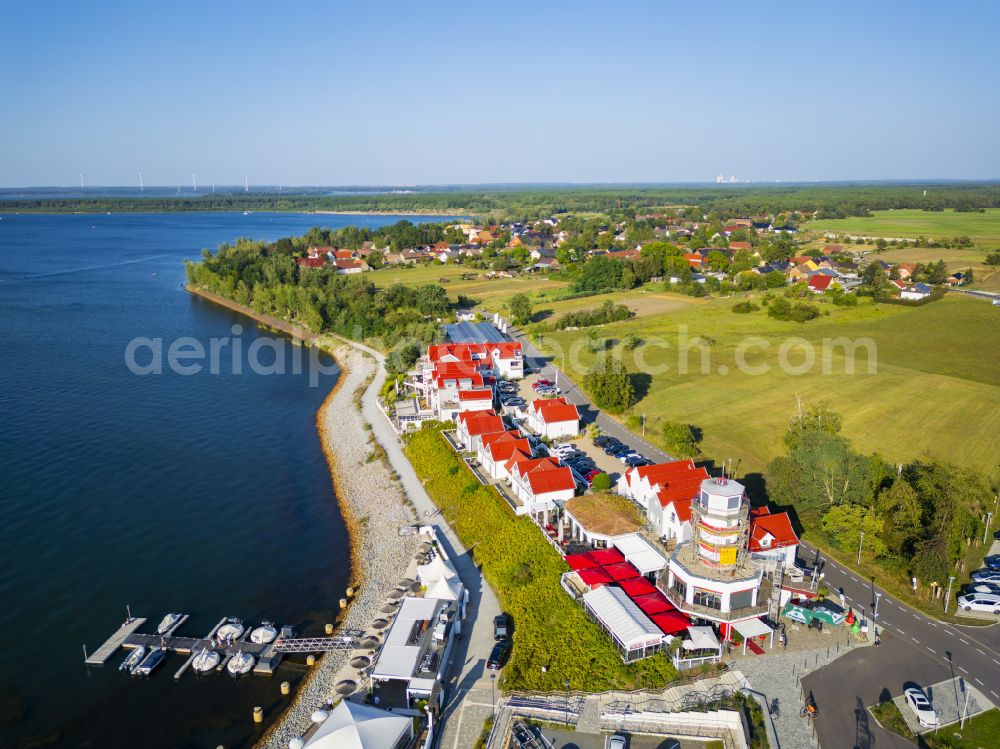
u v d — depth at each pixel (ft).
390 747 168.04
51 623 234.38
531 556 252.21
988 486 285.23
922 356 488.44
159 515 308.40
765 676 188.85
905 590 227.40
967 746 164.14
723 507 201.98
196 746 185.57
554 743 171.94
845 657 196.34
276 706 199.52
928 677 188.14
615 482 305.32
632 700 184.14
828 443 278.05
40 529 293.02
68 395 462.60
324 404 462.60
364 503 318.04
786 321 606.55
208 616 239.50
